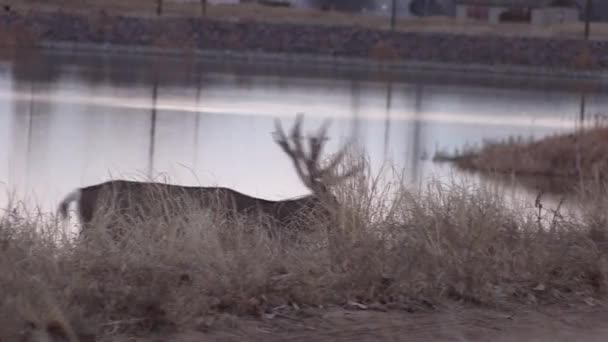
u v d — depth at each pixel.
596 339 15.64
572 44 166.88
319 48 162.38
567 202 28.55
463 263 18.12
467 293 17.28
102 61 132.12
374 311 16.33
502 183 30.78
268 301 16.00
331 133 74.19
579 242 20.72
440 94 118.00
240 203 21.70
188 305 15.05
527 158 59.50
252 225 20.20
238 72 130.12
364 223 19.77
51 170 49.41
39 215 20.97
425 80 137.62
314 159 23.20
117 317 14.67
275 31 163.75
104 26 154.75
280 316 15.62
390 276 17.33
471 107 104.94
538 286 18.09
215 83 112.56
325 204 20.77
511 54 163.75
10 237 16.61
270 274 17.12
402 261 17.86
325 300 16.55
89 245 17.09
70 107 81.00
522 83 141.88
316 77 130.88
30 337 13.60
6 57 126.06
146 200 20.86
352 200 20.47
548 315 16.88
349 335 15.03
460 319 16.23
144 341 14.09
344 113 91.81
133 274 15.97
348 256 17.94
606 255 19.72
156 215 19.58
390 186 26.67
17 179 45.34
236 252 17.47
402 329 15.48
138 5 180.12
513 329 15.93
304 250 18.62
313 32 165.75
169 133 69.31
